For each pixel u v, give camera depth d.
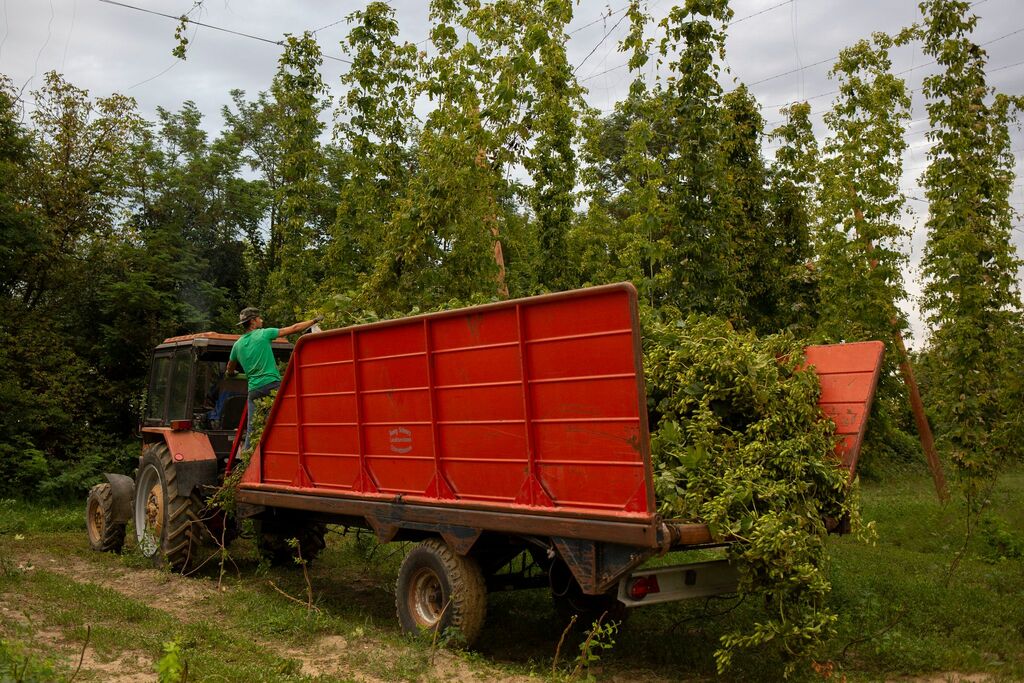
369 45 15.01
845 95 15.28
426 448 6.41
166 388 9.95
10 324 16.77
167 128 25.70
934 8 14.23
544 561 6.27
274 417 8.12
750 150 17.31
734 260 13.98
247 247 23.67
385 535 6.70
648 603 5.29
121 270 18.91
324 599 8.29
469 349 5.99
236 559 10.38
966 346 13.64
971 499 13.23
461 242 11.83
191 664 5.39
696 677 5.76
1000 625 7.03
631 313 4.89
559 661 6.03
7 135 17.92
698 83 12.73
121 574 8.95
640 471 4.88
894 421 24.00
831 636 5.77
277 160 25.73
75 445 17.14
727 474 5.30
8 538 11.66
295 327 8.58
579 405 5.24
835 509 5.79
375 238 14.90
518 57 12.30
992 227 13.99
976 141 14.04
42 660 5.31
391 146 15.11
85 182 18.55
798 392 5.87
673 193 12.87
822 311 15.77
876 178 15.01
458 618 6.02
